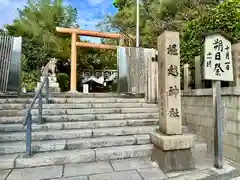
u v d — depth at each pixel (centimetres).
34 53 1259
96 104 468
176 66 285
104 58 1619
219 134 275
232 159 294
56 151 302
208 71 269
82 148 315
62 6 1520
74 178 238
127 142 333
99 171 258
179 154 268
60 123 373
